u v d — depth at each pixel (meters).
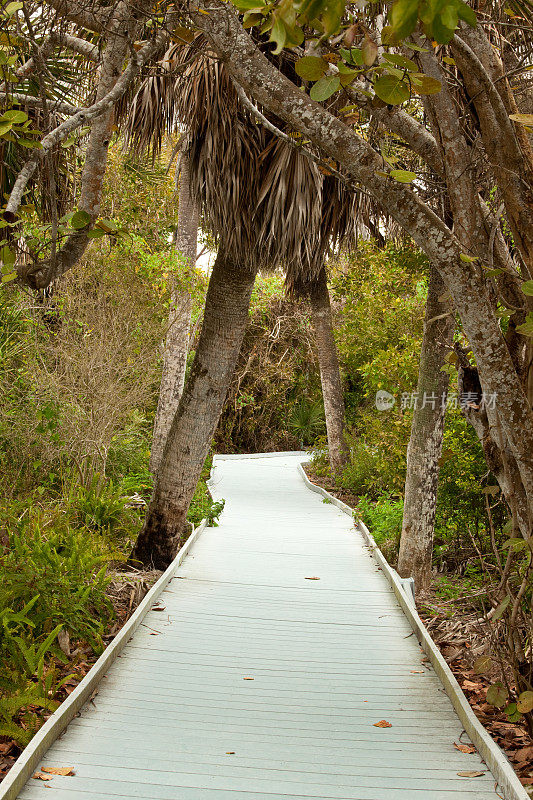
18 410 8.84
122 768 3.54
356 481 14.92
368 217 8.84
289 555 9.42
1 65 3.54
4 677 4.45
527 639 4.73
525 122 3.14
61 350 9.38
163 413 13.11
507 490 4.21
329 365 16.16
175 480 8.15
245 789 3.37
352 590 7.68
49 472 9.48
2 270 3.73
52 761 3.58
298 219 7.35
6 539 6.37
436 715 4.43
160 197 15.38
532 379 3.86
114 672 4.97
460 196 3.72
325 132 3.32
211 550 9.57
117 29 3.86
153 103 7.50
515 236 3.77
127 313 10.12
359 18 2.92
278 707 4.50
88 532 8.16
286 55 4.80
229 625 6.28
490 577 5.34
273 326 23.47
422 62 3.63
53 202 3.69
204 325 7.99
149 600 6.59
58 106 3.94
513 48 4.50
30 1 4.15
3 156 4.80
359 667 5.32
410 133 3.91
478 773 3.58
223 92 6.93
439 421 7.85
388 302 14.69
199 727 4.12
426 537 7.96
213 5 3.22
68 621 5.29
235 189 7.28
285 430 24.88
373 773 3.59
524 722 4.36
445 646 6.07
